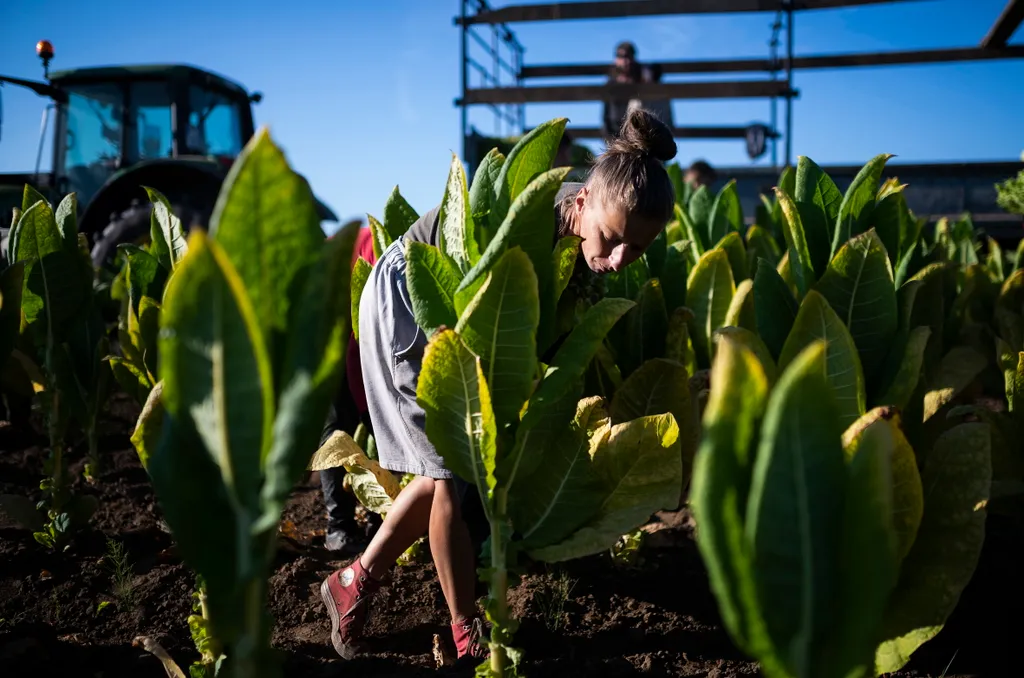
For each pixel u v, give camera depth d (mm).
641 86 7996
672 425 1701
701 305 2512
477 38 8766
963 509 1406
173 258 2441
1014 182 5109
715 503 874
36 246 2346
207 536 992
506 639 1514
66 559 2514
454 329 1529
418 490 1980
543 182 1356
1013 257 5043
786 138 7848
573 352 1501
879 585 887
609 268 1824
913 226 2701
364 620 2037
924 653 1949
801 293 2215
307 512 3164
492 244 1399
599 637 2102
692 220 3443
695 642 2072
